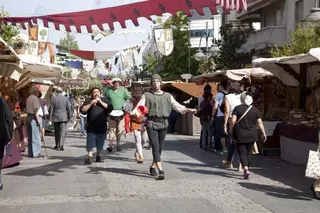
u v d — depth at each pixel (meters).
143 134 12.61
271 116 13.10
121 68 24.25
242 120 8.79
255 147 9.20
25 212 6.36
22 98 16.97
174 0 7.00
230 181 8.66
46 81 21.77
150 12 7.36
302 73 11.91
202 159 11.62
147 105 8.79
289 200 7.15
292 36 19.59
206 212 6.43
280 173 9.52
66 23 8.51
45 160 11.50
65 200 7.08
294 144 10.75
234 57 27.61
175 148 14.11
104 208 6.59
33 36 16.12
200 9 6.88
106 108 10.79
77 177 9.02
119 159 11.59
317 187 7.28
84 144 15.77
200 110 13.62
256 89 15.30
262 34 28.45
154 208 6.61
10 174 9.38
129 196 7.38
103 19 7.97
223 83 12.95
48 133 19.81
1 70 9.66
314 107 10.68
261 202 7.01
